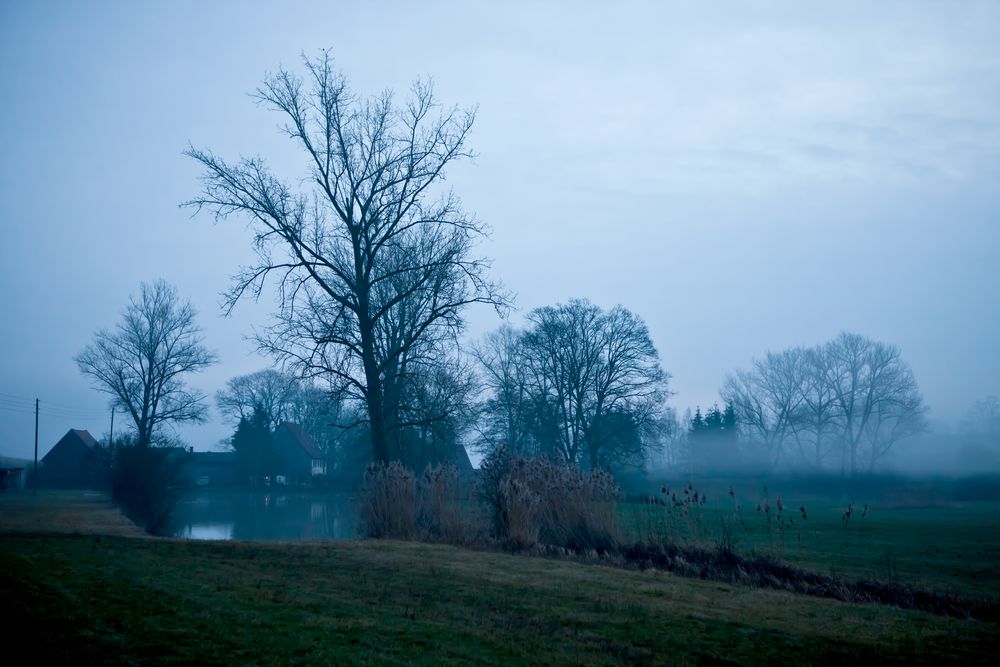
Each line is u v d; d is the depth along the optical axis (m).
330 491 83.25
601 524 17.41
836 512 40.22
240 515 49.59
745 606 10.85
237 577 10.78
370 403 26.81
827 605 11.41
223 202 25.81
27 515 28.88
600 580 12.54
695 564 15.00
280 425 95.56
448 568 13.10
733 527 18.72
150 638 7.18
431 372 33.81
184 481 54.28
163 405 59.41
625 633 8.83
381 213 27.23
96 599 8.49
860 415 70.88
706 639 8.72
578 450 56.66
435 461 35.75
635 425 54.31
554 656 7.67
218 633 7.48
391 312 34.16
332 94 27.00
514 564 14.11
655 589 11.85
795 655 8.21
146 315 59.12
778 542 19.03
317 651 7.15
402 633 8.15
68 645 6.83
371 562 13.40
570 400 56.41
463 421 39.41
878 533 25.66
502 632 8.52
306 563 12.79
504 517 18.80
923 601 12.82
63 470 80.25
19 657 6.45
